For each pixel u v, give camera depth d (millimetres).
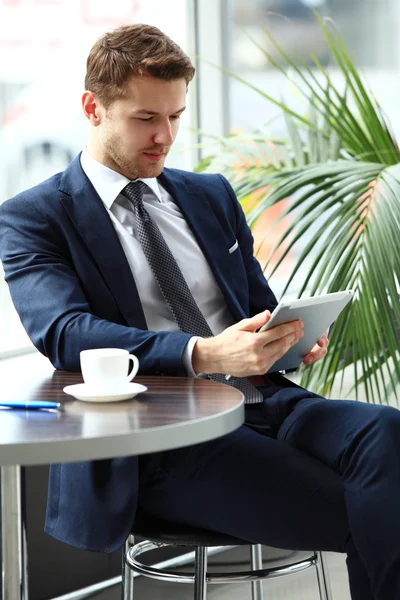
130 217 2236
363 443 1887
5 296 3459
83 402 1657
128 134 2154
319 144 3209
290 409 2150
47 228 2125
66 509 1942
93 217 2150
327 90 3139
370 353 2779
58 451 1371
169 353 1905
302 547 1939
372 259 2752
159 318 2195
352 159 3191
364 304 2746
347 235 2793
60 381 1880
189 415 1533
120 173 2238
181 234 2303
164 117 2158
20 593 1682
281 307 1798
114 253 2135
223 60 4336
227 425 1551
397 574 1775
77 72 3668
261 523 1937
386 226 2775
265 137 3344
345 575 3379
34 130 3551
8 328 3475
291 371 2318
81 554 3281
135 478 1854
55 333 1984
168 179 2363
